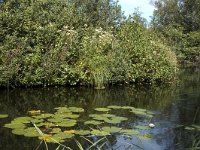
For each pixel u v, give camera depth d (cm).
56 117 708
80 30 1302
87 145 559
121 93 1105
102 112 795
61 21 1259
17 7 1215
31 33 1170
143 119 744
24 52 1131
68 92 1074
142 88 1252
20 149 533
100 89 1169
